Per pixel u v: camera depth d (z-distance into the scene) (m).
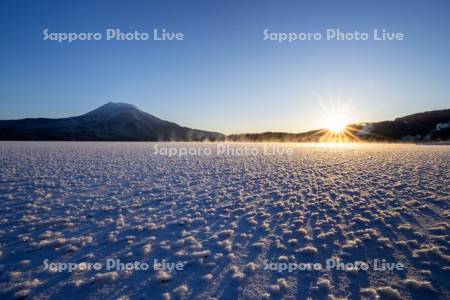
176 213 7.71
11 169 16.44
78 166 18.50
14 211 7.79
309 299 3.73
